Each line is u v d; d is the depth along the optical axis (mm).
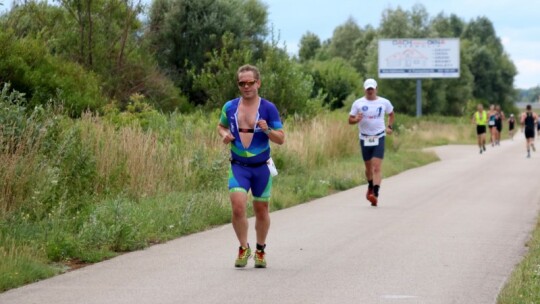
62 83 24078
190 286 8555
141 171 14914
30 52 24422
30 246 10000
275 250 10812
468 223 13406
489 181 21203
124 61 31125
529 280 8578
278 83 31641
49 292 8258
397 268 9562
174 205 13547
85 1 29859
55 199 12172
